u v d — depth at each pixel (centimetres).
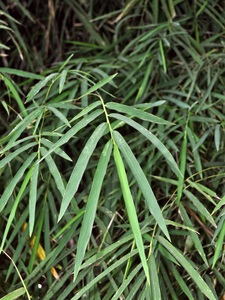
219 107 101
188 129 91
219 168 95
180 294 85
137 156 98
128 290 81
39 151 70
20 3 110
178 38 111
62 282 81
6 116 107
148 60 107
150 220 79
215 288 86
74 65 107
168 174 94
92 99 104
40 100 100
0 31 113
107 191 90
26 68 114
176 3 111
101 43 116
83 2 117
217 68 102
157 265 77
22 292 71
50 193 89
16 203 67
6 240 88
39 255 87
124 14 112
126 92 106
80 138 101
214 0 112
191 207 86
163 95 106
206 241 89
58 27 120
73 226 82
